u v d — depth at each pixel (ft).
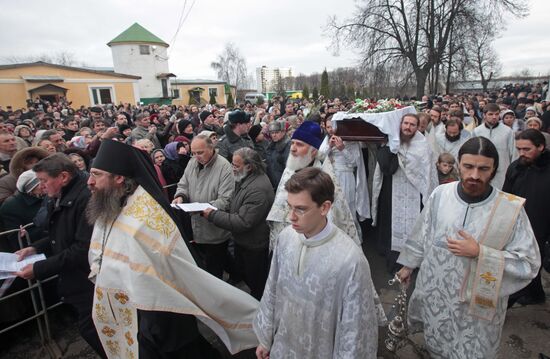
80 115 45.34
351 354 4.94
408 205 12.13
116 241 6.68
